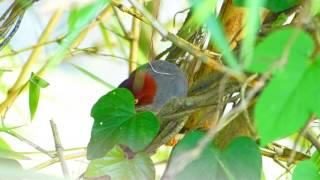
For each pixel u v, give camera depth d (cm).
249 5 123
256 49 124
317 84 124
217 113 150
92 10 127
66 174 156
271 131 124
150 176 152
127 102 153
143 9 137
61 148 158
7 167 153
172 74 160
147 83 160
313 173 145
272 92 124
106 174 152
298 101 124
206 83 155
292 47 124
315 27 130
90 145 152
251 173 146
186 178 146
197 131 147
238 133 151
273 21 151
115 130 152
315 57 125
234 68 125
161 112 154
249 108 150
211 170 147
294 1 147
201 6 125
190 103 153
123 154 153
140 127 151
